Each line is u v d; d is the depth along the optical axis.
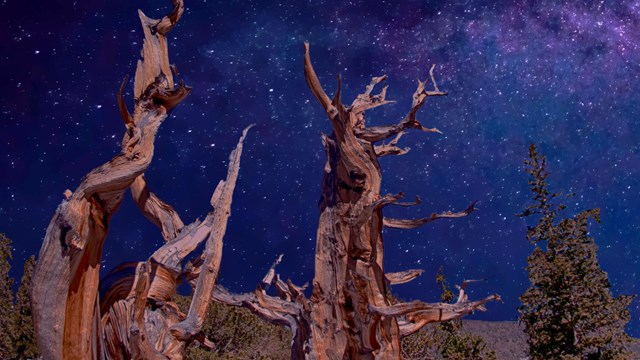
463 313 8.46
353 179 9.18
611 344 14.05
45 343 4.66
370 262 8.98
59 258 4.64
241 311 20.45
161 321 5.38
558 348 14.05
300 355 9.48
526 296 14.62
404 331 9.12
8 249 17.84
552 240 14.85
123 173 4.95
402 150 10.52
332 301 9.09
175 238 5.77
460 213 9.96
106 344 5.11
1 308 17.20
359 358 8.86
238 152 6.04
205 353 17.41
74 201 4.71
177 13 5.98
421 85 9.51
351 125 9.38
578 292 14.30
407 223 10.05
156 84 5.66
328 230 9.31
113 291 5.25
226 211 5.76
